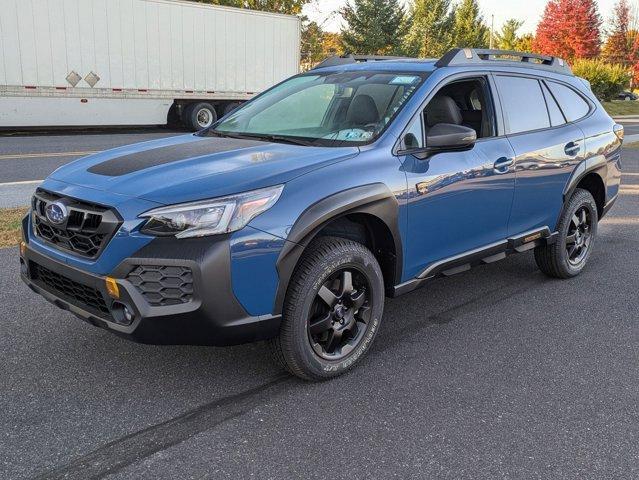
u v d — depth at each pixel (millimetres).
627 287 5539
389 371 3824
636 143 18875
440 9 57875
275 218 3221
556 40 67500
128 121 19266
